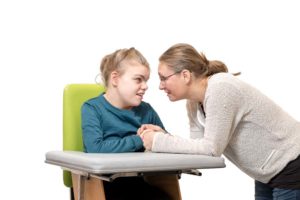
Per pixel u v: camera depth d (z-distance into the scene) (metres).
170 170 1.64
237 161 1.84
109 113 1.98
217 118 1.70
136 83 1.93
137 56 1.96
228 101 1.70
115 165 1.53
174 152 1.73
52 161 1.84
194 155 1.66
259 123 1.77
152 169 1.58
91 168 1.53
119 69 1.95
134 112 2.06
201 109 1.90
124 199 1.96
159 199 1.93
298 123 1.86
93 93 2.12
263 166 1.80
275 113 1.79
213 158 1.67
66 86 2.07
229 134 1.75
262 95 1.79
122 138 1.98
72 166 1.66
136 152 1.83
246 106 1.75
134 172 1.61
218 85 1.71
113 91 1.99
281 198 1.81
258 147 1.79
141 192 2.00
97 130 1.90
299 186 1.77
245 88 1.75
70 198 2.06
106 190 1.97
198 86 1.83
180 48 1.82
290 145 1.79
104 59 2.04
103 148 1.83
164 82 1.83
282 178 1.79
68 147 2.02
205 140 1.71
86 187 1.79
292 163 1.78
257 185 2.02
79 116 2.06
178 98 1.84
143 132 1.80
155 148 1.75
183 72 1.80
